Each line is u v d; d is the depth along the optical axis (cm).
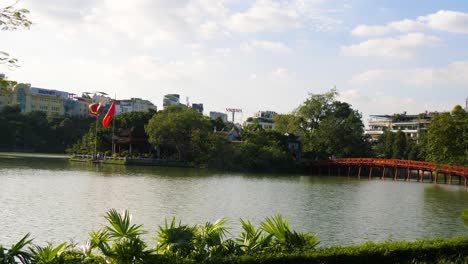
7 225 3033
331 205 4816
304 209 4412
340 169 11169
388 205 4994
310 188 6731
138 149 12125
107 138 12062
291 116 13688
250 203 4647
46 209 3691
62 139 15800
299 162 10912
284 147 11506
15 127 14525
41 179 6053
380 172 12950
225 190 5819
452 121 8406
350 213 4284
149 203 4294
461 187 7900
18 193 4544
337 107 13275
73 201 4188
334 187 7100
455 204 5225
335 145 11844
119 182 6197
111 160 10800
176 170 9312
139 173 8094
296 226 3500
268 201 4894
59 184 5556
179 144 10825
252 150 10306
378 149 14112
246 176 8600
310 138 12212
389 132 14512
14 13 1298
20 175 6444
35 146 15175
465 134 8225
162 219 3481
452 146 8300
